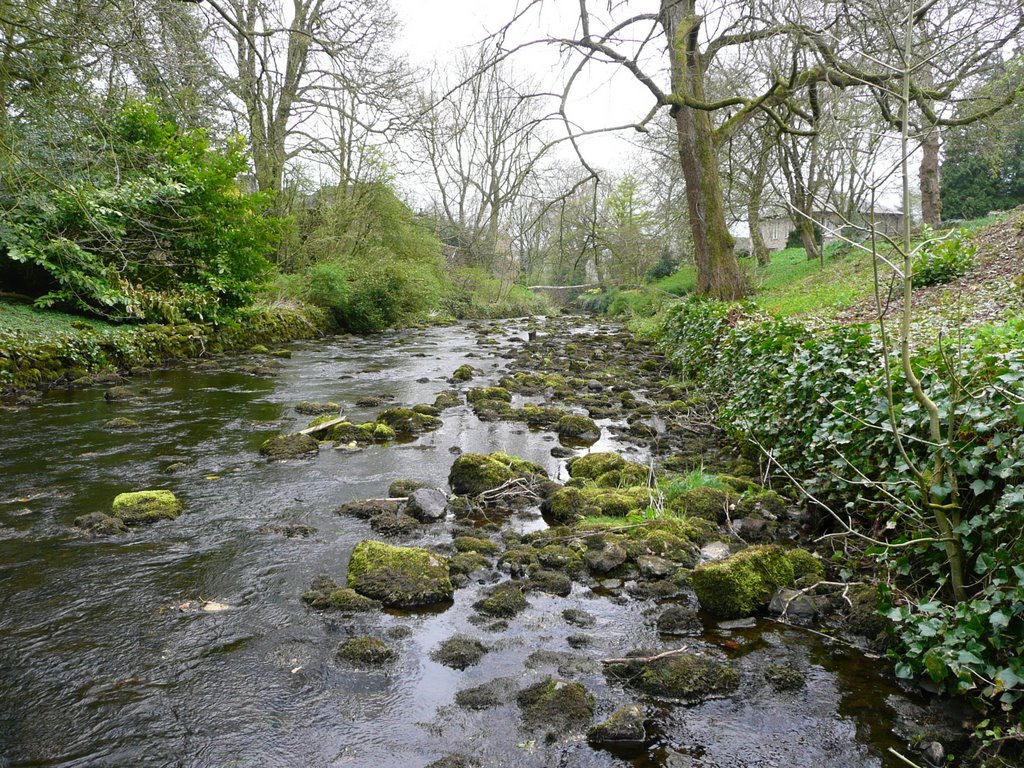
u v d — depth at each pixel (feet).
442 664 11.48
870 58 9.61
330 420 27.71
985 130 54.39
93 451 24.02
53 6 32.96
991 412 10.94
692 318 44.11
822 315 38.78
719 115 65.00
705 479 20.45
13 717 9.93
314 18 68.69
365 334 71.10
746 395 24.35
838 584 13.78
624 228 110.11
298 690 10.71
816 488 17.93
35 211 40.60
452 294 106.73
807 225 62.85
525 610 13.46
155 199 44.32
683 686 10.68
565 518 18.52
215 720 9.95
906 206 9.71
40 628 12.43
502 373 45.44
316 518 18.30
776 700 10.54
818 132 31.50
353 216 83.20
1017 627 9.42
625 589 14.46
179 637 12.21
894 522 13.42
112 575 14.65
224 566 15.21
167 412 30.45
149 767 8.96
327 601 13.46
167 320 45.96
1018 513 10.05
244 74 65.16
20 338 35.17
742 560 13.83
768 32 32.48
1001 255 39.63
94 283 40.91
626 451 25.75
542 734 9.73
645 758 9.27
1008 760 8.81
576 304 147.13
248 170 54.08
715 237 53.52
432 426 29.45
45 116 36.88
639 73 39.60
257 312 55.11
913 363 14.01
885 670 11.37
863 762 9.18
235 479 21.47
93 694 10.52
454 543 16.46
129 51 33.32
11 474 21.29
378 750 9.36
